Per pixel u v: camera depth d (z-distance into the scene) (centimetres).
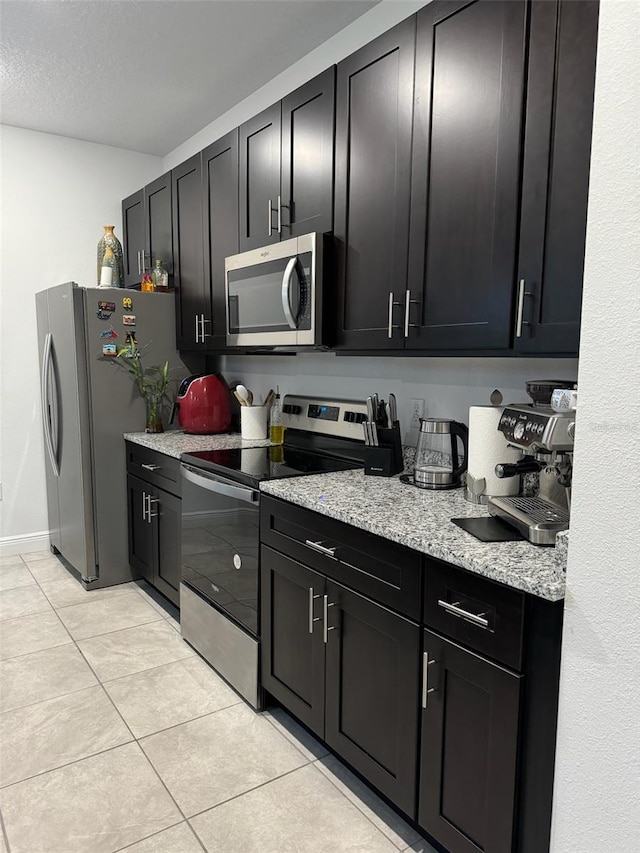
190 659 256
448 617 138
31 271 374
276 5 236
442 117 171
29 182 368
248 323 262
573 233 138
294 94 230
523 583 117
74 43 263
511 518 148
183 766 189
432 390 228
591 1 131
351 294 211
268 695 221
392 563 154
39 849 156
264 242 254
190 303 324
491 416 173
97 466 329
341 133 209
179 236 329
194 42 264
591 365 99
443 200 172
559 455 149
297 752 197
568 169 138
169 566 295
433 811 145
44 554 392
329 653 180
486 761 130
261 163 253
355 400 262
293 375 312
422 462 207
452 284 171
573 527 104
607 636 100
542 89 142
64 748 196
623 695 98
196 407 327
